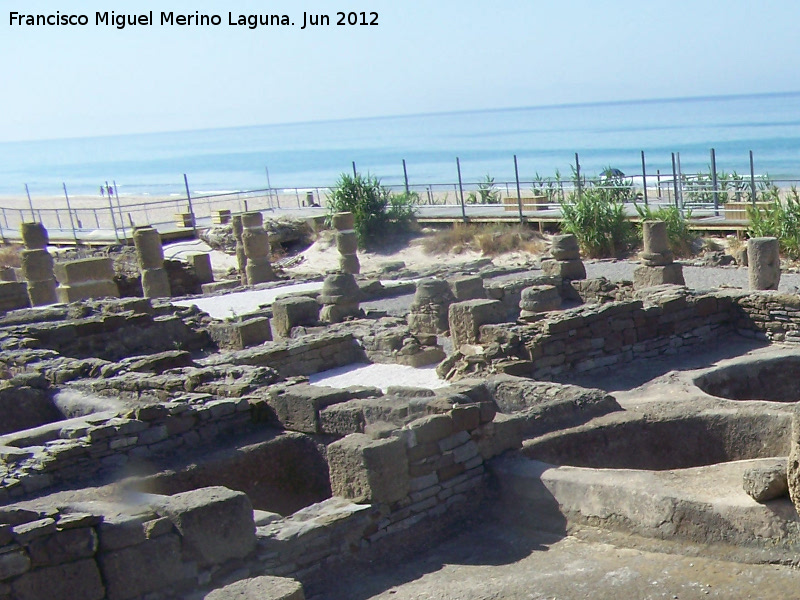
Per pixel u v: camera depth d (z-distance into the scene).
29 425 13.10
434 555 8.47
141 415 10.29
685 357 14.64
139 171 166.00
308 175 120.75
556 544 8.31
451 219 36.69
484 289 20.39
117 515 7.32
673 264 20.48
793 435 7.02
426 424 8.97
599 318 14.20
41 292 26.42
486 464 9.43
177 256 39.53
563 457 10.01
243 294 26.80
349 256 29.62
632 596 7.01
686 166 80.44
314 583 7.98
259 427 11.12
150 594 7.23
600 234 29.27
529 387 11.40
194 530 7.43
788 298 14.73
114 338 18.16
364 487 8.56
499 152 119.25
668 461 10.48
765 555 7.19
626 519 8.09
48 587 6.86
